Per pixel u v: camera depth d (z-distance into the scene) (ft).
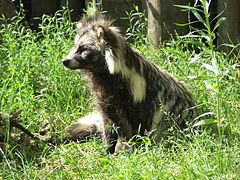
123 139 36.47
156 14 49.49
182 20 50.21
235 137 32.07
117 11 52.75
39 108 39.42
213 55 31.24
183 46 48.75
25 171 29.32
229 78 41.34
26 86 40.83
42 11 57.47
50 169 31.17
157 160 29.78
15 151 33.30
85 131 38.40
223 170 28.12
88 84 38.58
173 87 37.24
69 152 32.42
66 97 41.50
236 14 48.75
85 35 35.96
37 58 43.98
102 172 29.09
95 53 35.32
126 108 35.65
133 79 34.99
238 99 40.45
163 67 44.19
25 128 35.37
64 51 44.83
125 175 27.73
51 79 42.16
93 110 40.68
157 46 49.34
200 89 40.40
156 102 36.04
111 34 34.73
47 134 36.91
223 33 49.34
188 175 27.81
